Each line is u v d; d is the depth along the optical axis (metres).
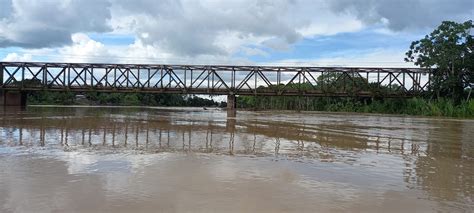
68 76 73.06
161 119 36.25
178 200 7.34
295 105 117.00
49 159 11.65
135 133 20.73
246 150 14.64
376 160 12.52
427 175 10.05
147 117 39.91
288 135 20.98
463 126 31.55
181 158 12.37
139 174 9.63
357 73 70.81
